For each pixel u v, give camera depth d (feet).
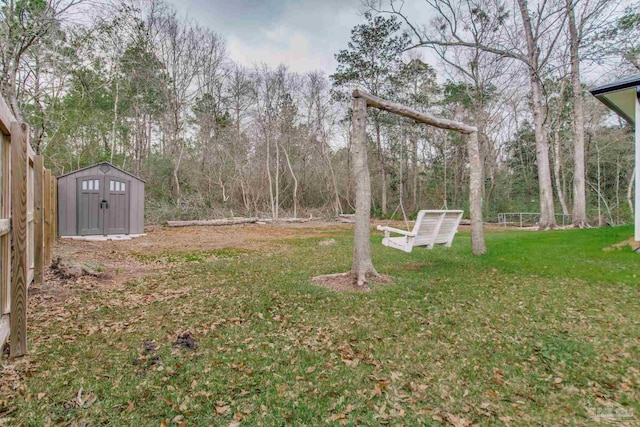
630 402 6.49
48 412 6.01
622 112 24.14
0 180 7.94
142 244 29.22
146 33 52.11
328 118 73.41
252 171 66.54
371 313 11.25
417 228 16.88
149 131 61.26
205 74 61.72
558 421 5.99
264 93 65.77
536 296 13.34
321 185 75.15
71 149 47.85
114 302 12.21
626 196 64.59
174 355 8.21
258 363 7.86
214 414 6.05
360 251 15.31
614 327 10.16
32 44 25.57
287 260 21.29
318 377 7.30
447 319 10.73
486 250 23.31
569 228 37.65
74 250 24.18
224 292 13.62
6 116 7.73
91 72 42.45
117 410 6.11
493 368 7.76
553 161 69.87
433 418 6.02
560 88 55.52
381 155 74.79
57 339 8.98
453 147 77.61
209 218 53.67
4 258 8.64
